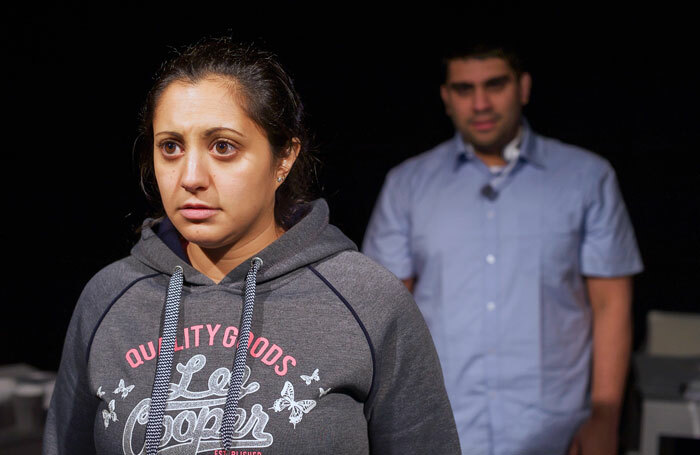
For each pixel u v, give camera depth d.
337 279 1.15
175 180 1.07
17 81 4.53
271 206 1.17
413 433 1.17
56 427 1.25
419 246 2.37
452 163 2.38
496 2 4.07
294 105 1.15
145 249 1.19
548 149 2.34
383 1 4.17
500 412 2.26
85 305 1.19
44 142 4.69
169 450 1.05
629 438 2.62
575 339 2.26
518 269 2.26
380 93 4.25
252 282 1.12
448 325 2.30
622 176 4.16
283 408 1.06
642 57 4.06
